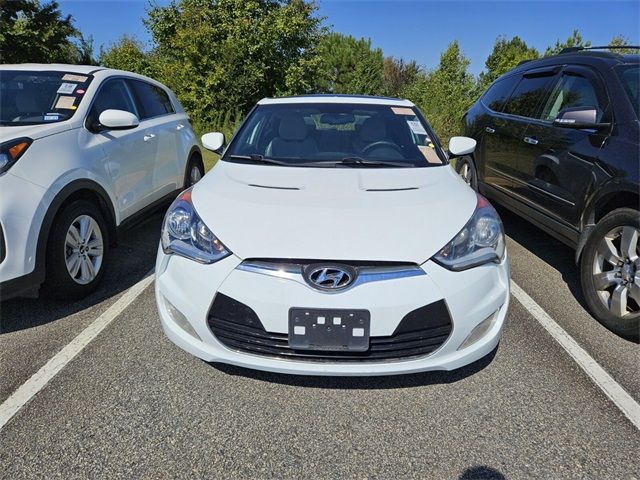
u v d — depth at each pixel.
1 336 2.76
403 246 2.07
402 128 3.36
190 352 2.21
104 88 3.88
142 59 21.69
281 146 3.18
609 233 2.93
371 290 1.99
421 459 1.93
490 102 5.36
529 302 3.29
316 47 20.55
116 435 2.02
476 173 5.31
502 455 1.94
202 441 2.00
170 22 18.84
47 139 3.01
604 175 3.00
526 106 4.42
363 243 2.06
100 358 2.56
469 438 2.04
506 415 2.18
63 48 22.23
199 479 1.81
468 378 2.44
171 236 2.33
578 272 3.87
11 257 2.60
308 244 2.05
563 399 2.28
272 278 2.02
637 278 2.73
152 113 4.68
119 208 3.72
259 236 2.11
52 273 2.96
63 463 1.87
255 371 2.47
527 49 32.12
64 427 2.06
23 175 2.74
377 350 2.04
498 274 2.25
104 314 3.04
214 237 2.17
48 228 2.82
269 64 17.75
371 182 2.64
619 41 19.69
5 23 19.73
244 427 2.09
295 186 2.57
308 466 1.88
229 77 16.22
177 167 4.93
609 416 2.17
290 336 2.02
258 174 2.77
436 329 2.07
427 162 3.04
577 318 3.07
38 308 3.12
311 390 2.34
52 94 3.55
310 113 3.45
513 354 2.65
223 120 16.36
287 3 20.11
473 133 5.48
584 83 3.63
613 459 1.92
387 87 37.50
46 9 20.88
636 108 3.07
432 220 2.22
